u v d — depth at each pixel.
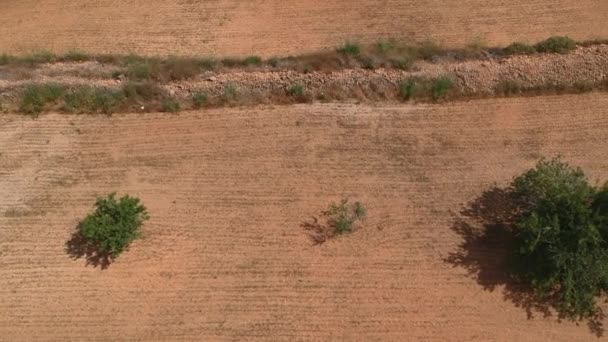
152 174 16.89
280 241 15.49
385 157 17.06
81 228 15.66
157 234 15.67
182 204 16.23
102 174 16.92
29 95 18.27
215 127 17.86
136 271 15.09
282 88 18.47
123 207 15.27
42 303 14.59
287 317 14.24
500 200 16.08
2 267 15.22
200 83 18.53
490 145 17.22
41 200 16.47
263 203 16.20
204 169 16.94
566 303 14.16
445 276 14.83
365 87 18.41
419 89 18.25
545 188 14.84
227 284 14.80
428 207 16.03
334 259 15.16
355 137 17.50
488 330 14.00
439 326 14.05
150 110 18.23
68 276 15.04
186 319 14.29
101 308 14.50
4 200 16.48
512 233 15.45
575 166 16.66
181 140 17.59
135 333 14.10
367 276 14.84
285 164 16.97
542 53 18.72
